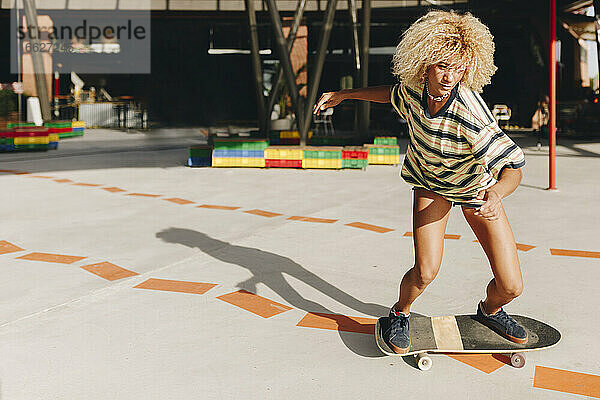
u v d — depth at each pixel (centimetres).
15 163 1278
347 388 274
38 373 285
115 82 3288
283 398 264
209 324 353
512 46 2923
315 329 347
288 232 604
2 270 461
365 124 1692
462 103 250
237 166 1223
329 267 477
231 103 3253
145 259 497
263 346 322
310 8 2480
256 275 454
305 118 1359
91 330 341
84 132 2534
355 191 896
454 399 264
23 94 2502
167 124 3162
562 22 2511
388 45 2911
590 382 280
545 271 462
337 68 2964
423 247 288
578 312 373
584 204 771
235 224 643
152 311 373
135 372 288
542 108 2477
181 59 3209
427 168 278
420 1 2392
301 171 1174
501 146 252
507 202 787
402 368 296
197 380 281
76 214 696
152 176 1070
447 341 302
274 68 2952
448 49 238
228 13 2577
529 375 288
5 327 344
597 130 2194
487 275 452
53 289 415
